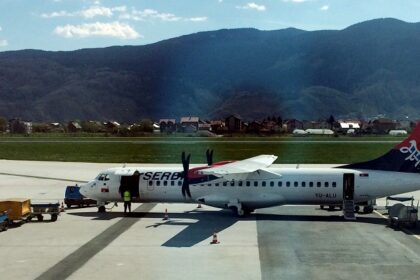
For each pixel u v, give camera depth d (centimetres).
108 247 3791
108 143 17100
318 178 4862
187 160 4984
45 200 5994
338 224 4569
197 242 3925
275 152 12675
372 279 3030
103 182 5200
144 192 5134
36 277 3095
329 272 3161
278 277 3066
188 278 3055
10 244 3900
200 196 5038
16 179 7888
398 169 4800
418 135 4744
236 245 3822
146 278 3058
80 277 3088
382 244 3834
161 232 4284
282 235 4144
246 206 4997
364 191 4806
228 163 5050
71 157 11850
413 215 4344
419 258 3462
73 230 4375
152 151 13400
